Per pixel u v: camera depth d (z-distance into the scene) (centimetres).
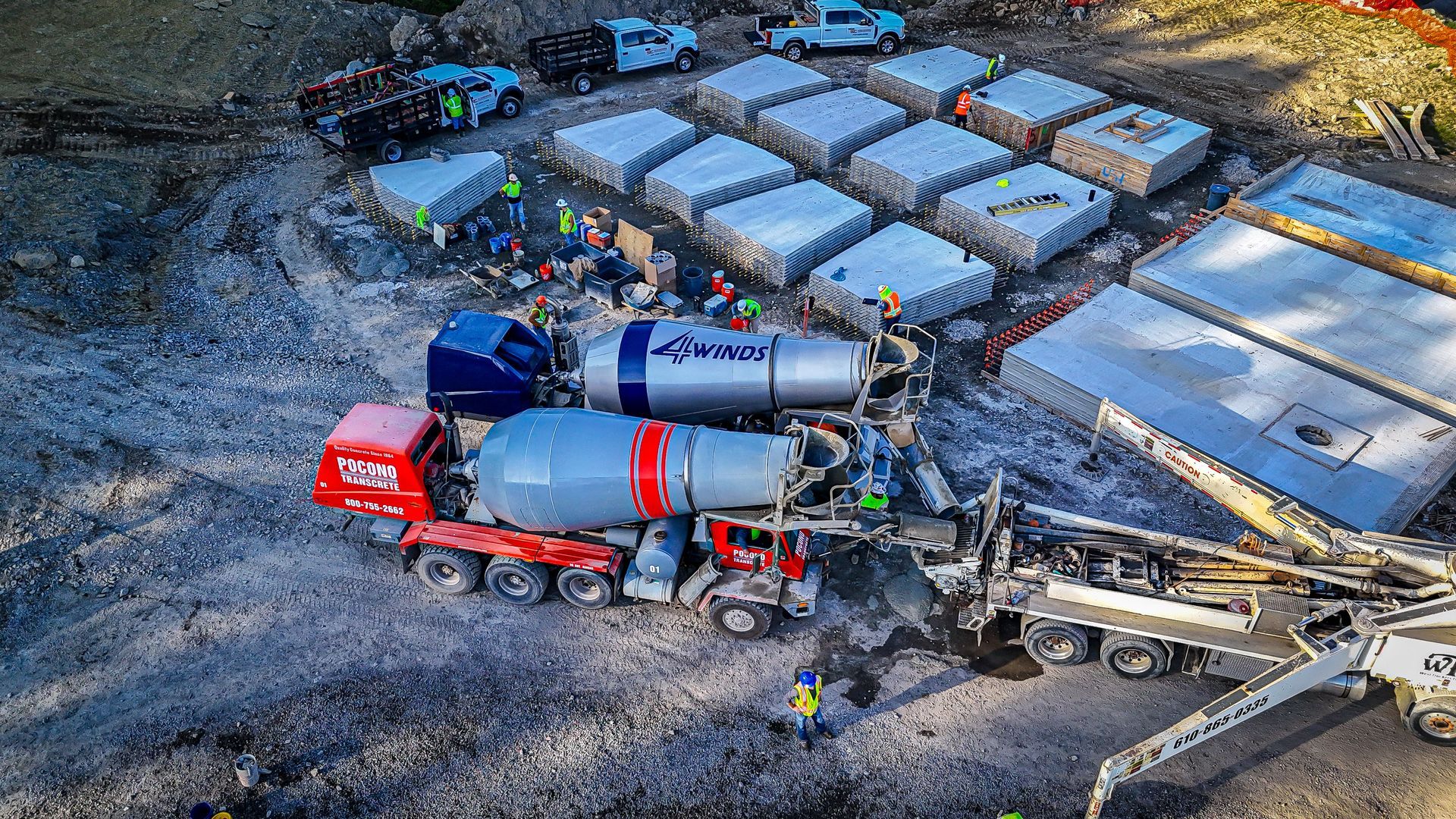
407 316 2066
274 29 3078
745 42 3475
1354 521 1440
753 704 1296
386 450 1339
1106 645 1284
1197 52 3234
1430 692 1166
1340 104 2883
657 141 2584
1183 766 1206
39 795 1188
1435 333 1836
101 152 2542
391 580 1492
